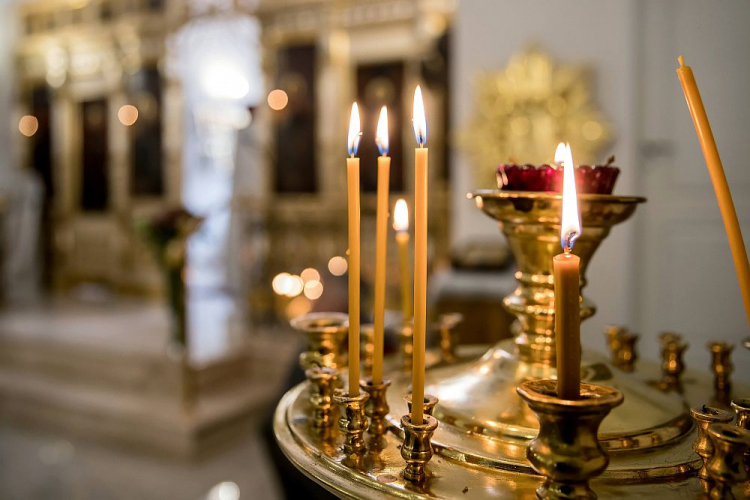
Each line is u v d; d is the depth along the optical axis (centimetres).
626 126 403
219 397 457
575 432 48
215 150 795
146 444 405
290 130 734
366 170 682
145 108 818
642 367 101
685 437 69
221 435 414
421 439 59
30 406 464
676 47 387
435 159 656
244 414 436
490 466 62
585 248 78
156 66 812
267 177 743
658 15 393
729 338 375
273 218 728
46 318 649
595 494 51
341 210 709
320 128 719
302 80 726
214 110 738
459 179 468
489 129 446
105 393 464
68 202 870
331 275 571
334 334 88
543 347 77
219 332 581
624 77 404
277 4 721
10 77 861
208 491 343
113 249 842
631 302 396
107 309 720
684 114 387
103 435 426
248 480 357
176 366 452
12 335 546
